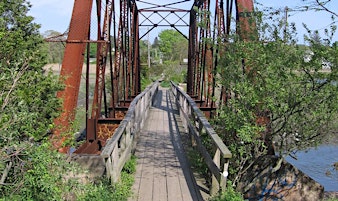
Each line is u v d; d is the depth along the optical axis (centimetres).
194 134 670
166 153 736
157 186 537
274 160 605
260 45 509
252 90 498
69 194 387
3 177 326
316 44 475
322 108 484
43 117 460
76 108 590
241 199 423
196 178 559
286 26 516
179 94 1349
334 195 673
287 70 488
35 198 342
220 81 555
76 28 647
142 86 2753
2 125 323
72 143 509
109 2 871
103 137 818
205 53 1031
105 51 820
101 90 810
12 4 477
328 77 471
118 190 451
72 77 613
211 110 1034
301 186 623
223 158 430
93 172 512
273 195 618
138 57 1919
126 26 1323
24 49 442
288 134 523
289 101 490
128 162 596
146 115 1200
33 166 340
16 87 365
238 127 524
